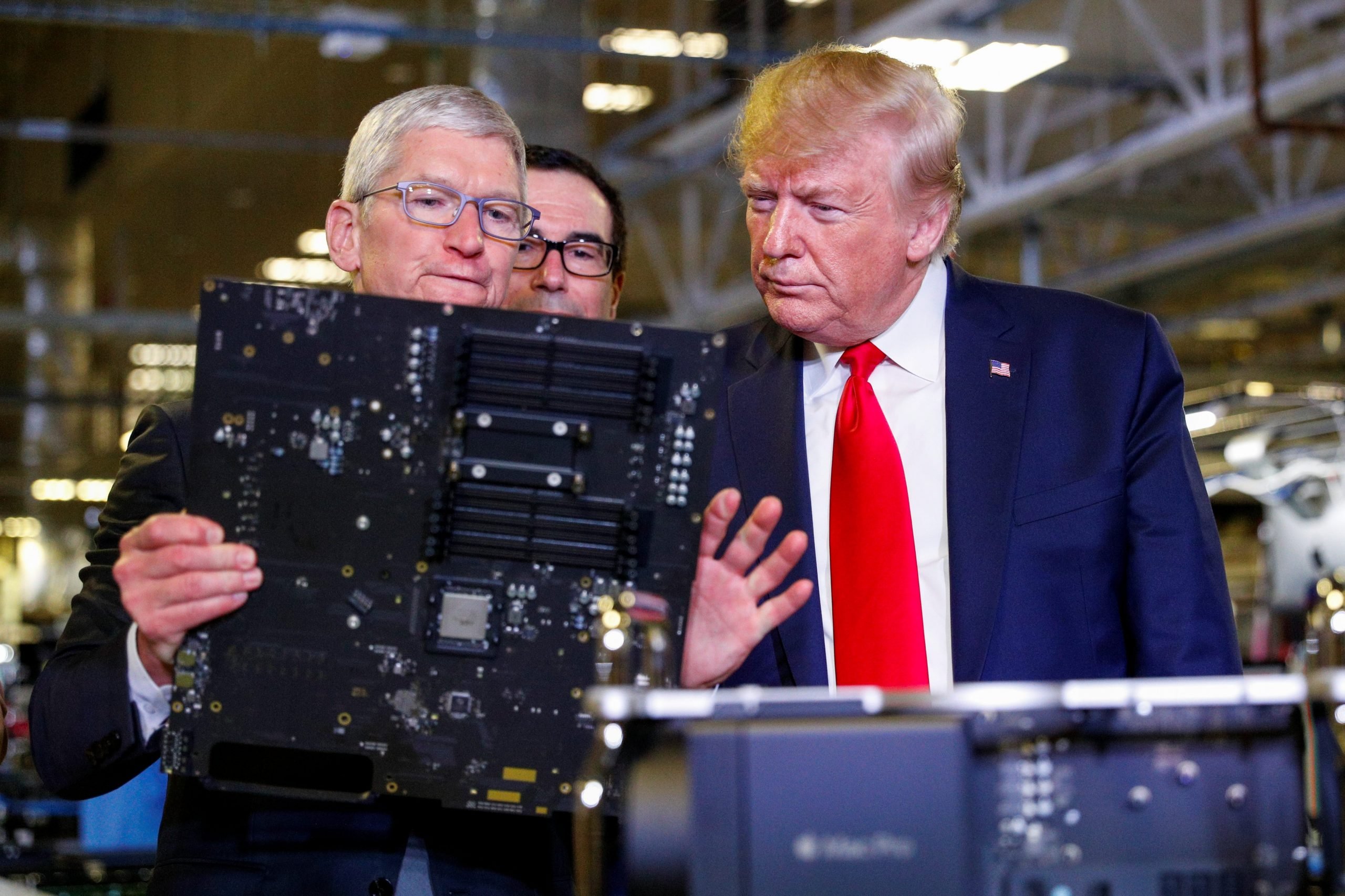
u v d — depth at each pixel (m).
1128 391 2.06
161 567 1.54
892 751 1.13
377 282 2.05
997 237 12.73
